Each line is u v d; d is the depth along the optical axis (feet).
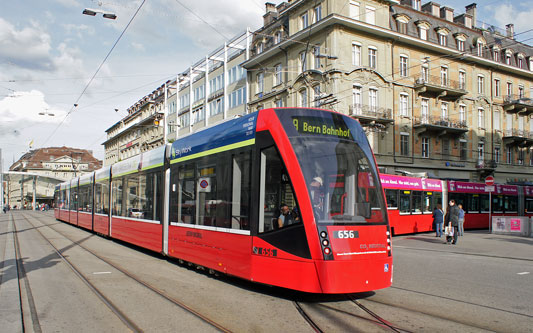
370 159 25.17
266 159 24.56
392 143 109.29
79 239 60.39
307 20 104.37
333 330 18.53
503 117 139.64
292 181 22.84
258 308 22.20
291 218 22.85
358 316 20.71
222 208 28.07
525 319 20.49
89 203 69.56
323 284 21.53
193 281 29.45
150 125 219.82
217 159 29.12
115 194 52.95
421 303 23.52
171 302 23.56
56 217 113.70
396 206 68.90
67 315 21.15
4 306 22.58
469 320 20.25
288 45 107.14
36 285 28.35
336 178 23.41
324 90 98.58
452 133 124.26
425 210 75.15
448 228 55.57
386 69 107.65
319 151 23.67
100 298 24.58
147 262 38.37
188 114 165.68
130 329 18.90
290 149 23.31
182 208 33.83
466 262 39.27
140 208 42.96
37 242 57.11
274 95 113.19
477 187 87.61
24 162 341.21
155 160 39.96
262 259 24.13
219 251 28.07
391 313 21.31
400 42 110.93
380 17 106.01
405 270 34.76
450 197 81.35
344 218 22.82
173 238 34.91
